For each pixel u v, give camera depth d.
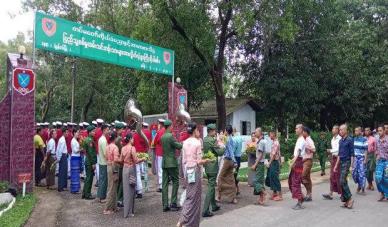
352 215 9.27
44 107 39.53
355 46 29.27
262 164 10.52
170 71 16.75
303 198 10.91
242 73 29.09
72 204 10.48
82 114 38.75
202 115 30.19
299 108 27.66
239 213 9.42
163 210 9.66
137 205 10.37
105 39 13.53
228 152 10.66
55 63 35.16
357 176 12.65
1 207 9.47
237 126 28.78
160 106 27.70
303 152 10.38
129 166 9.09
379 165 11.33
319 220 8.73
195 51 21.41
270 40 24.89
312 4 25.50
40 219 8.83
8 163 11.20
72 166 12.24
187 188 7.67
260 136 10.70
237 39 26.05
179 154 12.80
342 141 10.36
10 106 11.27
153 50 15.78
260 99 29.58
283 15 20.97
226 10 21.09
